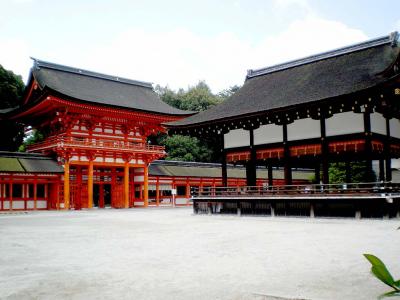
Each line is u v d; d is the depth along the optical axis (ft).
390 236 51.65
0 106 173.99
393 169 134.00
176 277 30.71
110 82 177.47
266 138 97.25
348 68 92.38
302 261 36.19
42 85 143.95
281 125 94.43
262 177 189.67
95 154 150.00
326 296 24.77
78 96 147.13
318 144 88.07
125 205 157.79
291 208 88.79
